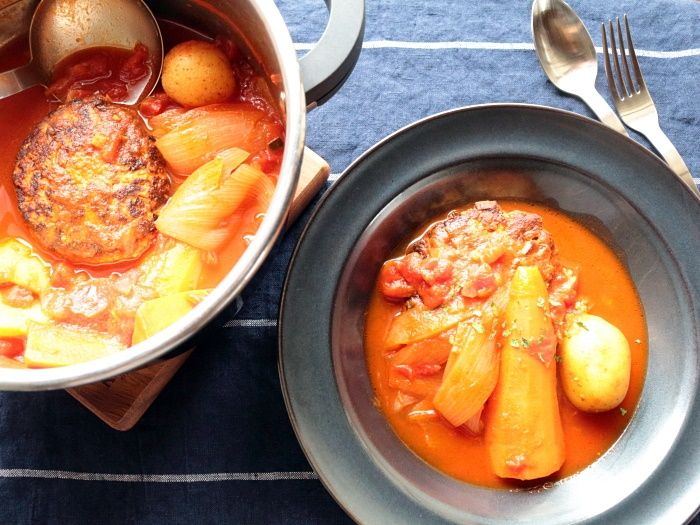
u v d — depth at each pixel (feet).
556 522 1.05
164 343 0.78
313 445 1.05
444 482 1.09
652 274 1.11
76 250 0.99
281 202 0.80
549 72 1.26
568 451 1.10
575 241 1.16
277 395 1.19
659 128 1.23
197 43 1.05
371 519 1.05
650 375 1.11
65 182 1.00
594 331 1.08
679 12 1.28
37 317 0.99
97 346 0.95
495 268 1.12
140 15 1.08
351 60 0.89
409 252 1.16
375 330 1.15
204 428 1.18
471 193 1.16
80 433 1.19
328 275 1.08
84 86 1.09
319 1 1.30
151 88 1.09
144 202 1.00
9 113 1.08
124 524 1.17
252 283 0.94
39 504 1.18
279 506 1.16
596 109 1.24
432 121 1.08
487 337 1.07
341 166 1.25
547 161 1.11
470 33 1.29
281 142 1.03
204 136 1.02
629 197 1.09
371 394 1.12
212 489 1.17
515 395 1.06
